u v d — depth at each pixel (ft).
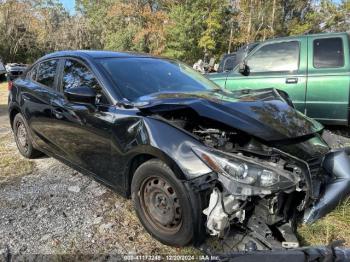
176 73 13.58
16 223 11.07
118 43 128.26
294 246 8.55
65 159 13.91
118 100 11.08
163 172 9.25
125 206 11.91
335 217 10.64
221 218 8.46
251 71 21.06
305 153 9.70
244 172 8.28
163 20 124.77
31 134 15.93
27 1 164.66
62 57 14.37
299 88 19.49
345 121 18.81
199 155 8.68
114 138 10.59
